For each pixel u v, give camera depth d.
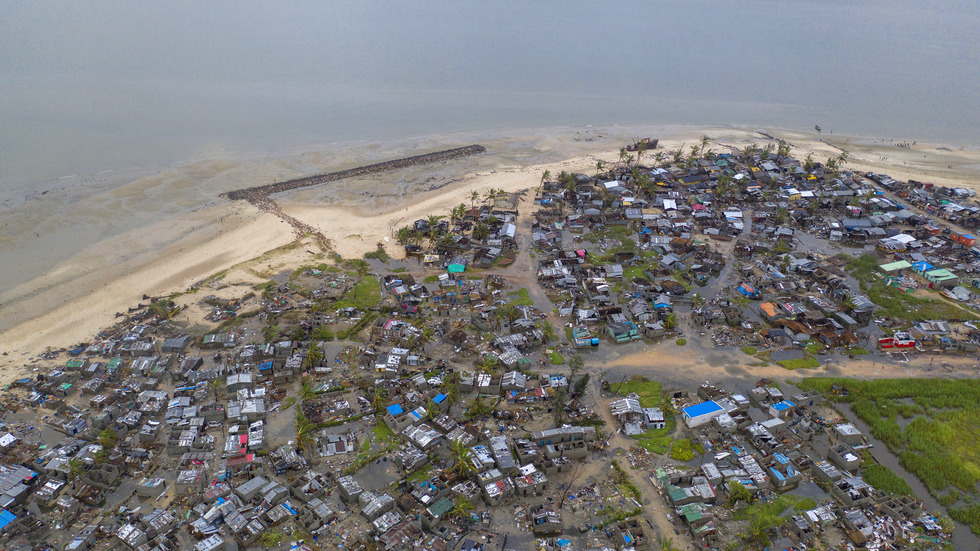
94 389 120.19
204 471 99.69
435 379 121.75
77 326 144.62
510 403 117.00
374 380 122.62
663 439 107.88
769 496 96.31
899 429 110.50
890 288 155.50
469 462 99.38
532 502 95.25
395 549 85.38
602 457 104.38
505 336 135.00
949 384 121.38
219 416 112.62
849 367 127.94
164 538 88.06
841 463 101.69
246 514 92.25
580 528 90.12
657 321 141.88
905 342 133.38
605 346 134.88
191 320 145.00
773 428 109.00
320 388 120.25
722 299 151.62
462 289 158.25
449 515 92.38
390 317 145.00
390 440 107.56
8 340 139.38
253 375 124.06
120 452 104.94
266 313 147.25
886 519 91.38
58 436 110.56
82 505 95.38
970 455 104.69
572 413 113.75
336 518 92.00
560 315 145.62
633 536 87.25
